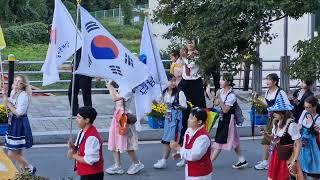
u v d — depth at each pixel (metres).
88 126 8.74
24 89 11.27
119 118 11.71
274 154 9.58
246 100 20.08
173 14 19.39
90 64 9.99
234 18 14.23
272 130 9.84
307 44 13.07
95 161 8.62
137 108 11.36
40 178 8.41
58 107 18.88
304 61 12.95
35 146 14.36
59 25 11.55
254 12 14.15
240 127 15.84
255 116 15.91
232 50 14.95
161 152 14.01
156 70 11.97
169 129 12.27
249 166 12.80
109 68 10.20
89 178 8.72
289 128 9.38
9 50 37.25
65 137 14.78
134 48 43.59
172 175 12.03
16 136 11.17
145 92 11.35
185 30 16.11
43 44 41.28
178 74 15.48
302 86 12.77
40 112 17.94
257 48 16.12
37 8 49.50
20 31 41.03
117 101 11.77
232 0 13.78
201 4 15.66
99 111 18.19
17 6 46.53
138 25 57.16
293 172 9.56
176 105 12.21
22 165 11.34
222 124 12.34
